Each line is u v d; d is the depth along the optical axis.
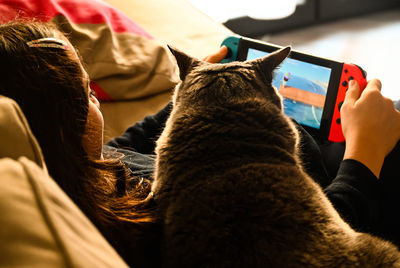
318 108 1.07
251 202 0.59
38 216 0.36
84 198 0.61
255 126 0.72
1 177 0.37
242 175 0.62
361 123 0.88
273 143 0.72
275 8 2.72
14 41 0.56
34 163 0.43
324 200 0.66
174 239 0.61
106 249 0.41
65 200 0.41
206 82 0.78
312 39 2.92
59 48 0.58
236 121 0.71
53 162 0.56
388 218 0.96
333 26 3.05
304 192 0.63
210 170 0.65
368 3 3.15
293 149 0.76
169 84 1.49
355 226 0.73
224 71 0.81
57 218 0.37
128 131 1.15
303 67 1.08
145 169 0.96
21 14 1.30
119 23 1.50
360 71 1.05
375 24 3.05
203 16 1.88
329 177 1.10
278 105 0.85
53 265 0.33
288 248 0.56
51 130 0.56
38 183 0.38
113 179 0.76
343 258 0.57
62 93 0.57
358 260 0.58
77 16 1.42
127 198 0.72
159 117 1.18
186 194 0.63
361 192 0.76
